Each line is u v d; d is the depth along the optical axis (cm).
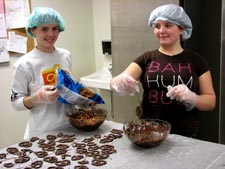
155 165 113
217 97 240
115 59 254
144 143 126
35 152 129
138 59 167
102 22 316
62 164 116
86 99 154
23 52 261
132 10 231
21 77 159
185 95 141
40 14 156
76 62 314
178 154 121
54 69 168
